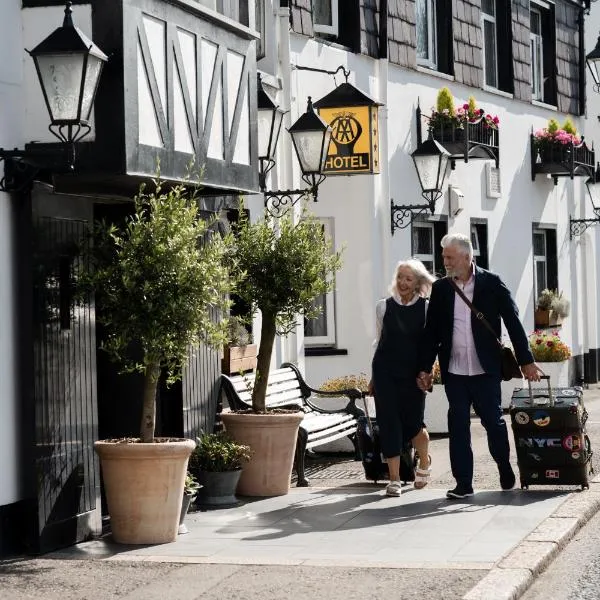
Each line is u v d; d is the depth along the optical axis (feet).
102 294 29.40
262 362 37.42
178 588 24.90
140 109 28.86
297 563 26.89
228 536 30.19
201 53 32.55
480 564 26.25
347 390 43.98
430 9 63.31
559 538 28.60
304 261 36.83
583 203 82.07
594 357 83.20
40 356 28.35
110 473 29.43
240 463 35.32
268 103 40.04
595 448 44.80
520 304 71.51
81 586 25.20
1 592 24.75
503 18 71.51
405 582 24.88
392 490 35.37
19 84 28.22
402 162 57.72
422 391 35.42
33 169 27.68
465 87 65.16
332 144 46.65
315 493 36.58
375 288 54.08
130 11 28.43
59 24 28.27
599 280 84.53
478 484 37.29
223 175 33.91
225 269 29.71
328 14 53.26
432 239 61.87
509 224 70.28
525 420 34.96
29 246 28.09
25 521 28.19
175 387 35.60
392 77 56.85
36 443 28.12
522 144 72.38
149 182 30.12
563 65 79.87
